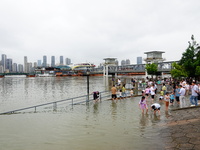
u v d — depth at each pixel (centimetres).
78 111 1894
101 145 976
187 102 2027
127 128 1241
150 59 9794
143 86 3734
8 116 1783
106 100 2489
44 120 1581
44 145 1018
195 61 4106
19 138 1141
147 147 894
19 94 4091
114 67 16200
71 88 5553
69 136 1143
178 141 902
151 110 1764
